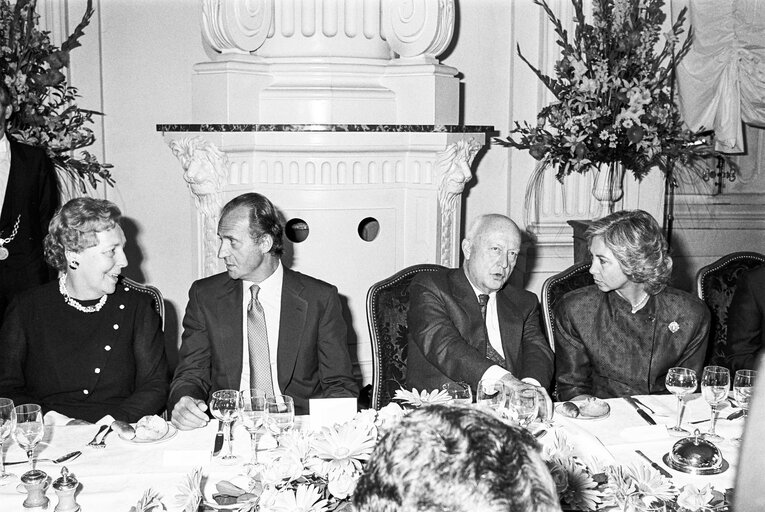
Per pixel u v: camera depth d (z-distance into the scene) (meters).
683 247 6.24
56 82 4.75
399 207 4.96
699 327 3.12
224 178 4.68
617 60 5.09
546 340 3.23
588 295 3.19
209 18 4.69
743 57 5.82
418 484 0.82
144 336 3.03
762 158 6.25
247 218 3.00
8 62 4.64
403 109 4.93
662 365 3.10
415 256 4.97
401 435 0.87
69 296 2.96
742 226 6.29
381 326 3.26
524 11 5.67
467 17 5.64
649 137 5.02
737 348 3.43
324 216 4.77
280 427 2.17
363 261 4.90
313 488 1.63
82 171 5.10
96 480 2.10
